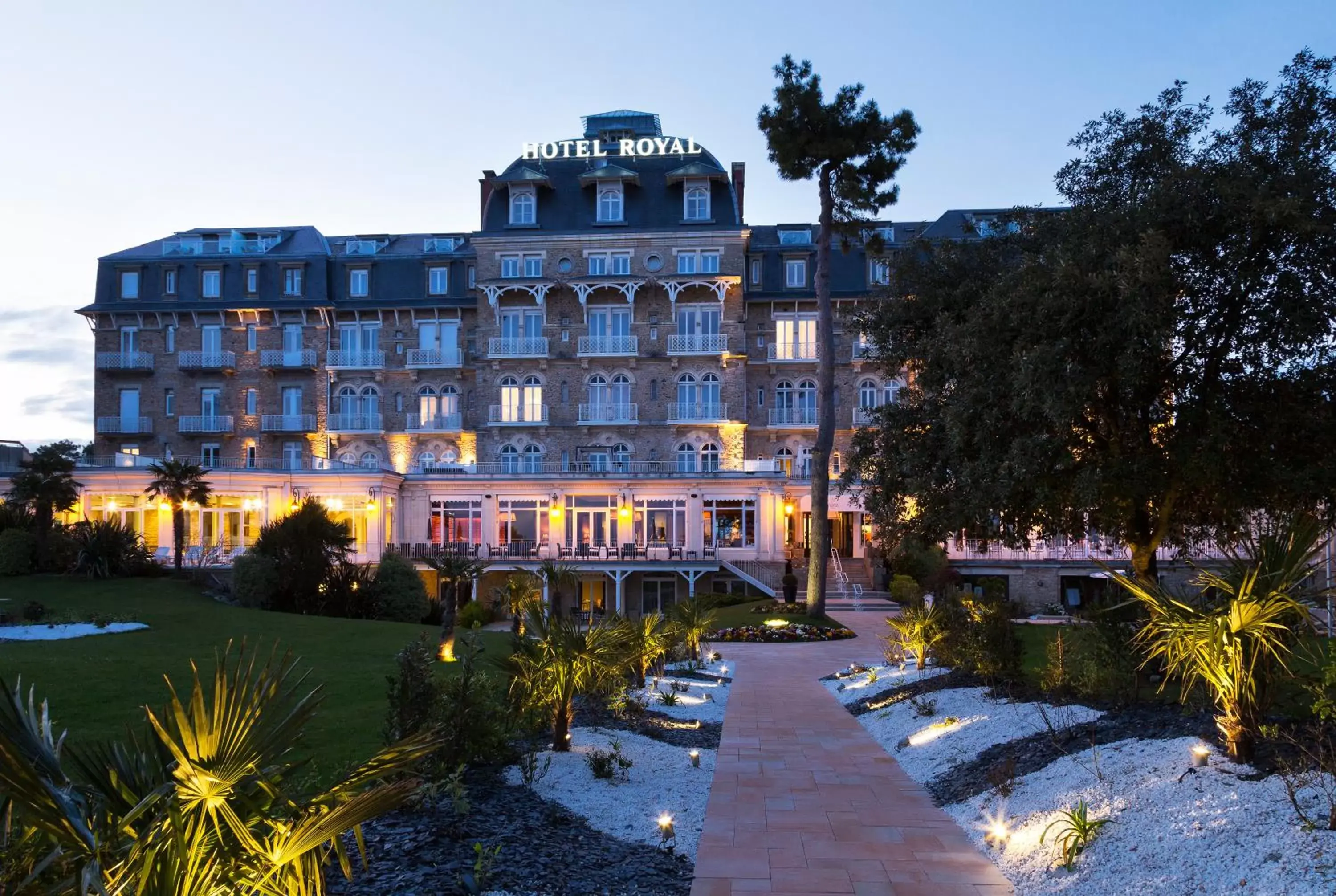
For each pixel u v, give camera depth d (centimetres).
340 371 5472
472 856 727
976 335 1437
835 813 932
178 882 405
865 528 4931
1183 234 1302
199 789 408
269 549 3114
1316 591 842
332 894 643
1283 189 1230
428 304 5412
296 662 479
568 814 892
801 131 3294
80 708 1356
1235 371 1323
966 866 773
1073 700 1193
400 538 4738
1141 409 1380
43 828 378
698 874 755
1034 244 1662
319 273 5478
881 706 1535
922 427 1734
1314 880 572
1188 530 1630
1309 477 1265
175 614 2717
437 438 5438
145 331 5506
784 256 5469
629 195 5403
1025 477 1341
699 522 4675
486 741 947
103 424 5434
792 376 5431
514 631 1894
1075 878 693
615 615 1370
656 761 1138
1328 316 1250
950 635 1590
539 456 5272
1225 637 800
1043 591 4191
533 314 5328
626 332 5281
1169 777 801
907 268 1795
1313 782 700
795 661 2325
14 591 3066
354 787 475
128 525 4072
